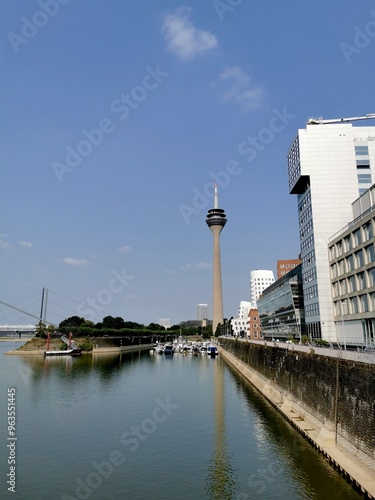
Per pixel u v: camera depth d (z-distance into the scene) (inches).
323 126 3939.5
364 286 2728.8
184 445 1691.7
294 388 2134.6
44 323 7780.5
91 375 3978.8
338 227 3732.8
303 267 4131.4
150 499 1213.7
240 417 2121.1
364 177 3841.0
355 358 1341.0
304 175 3863.2
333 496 1128.8
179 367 4872.0
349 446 1318.9
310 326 3838.6
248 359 4111.7
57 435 1854.1
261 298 6998.0
